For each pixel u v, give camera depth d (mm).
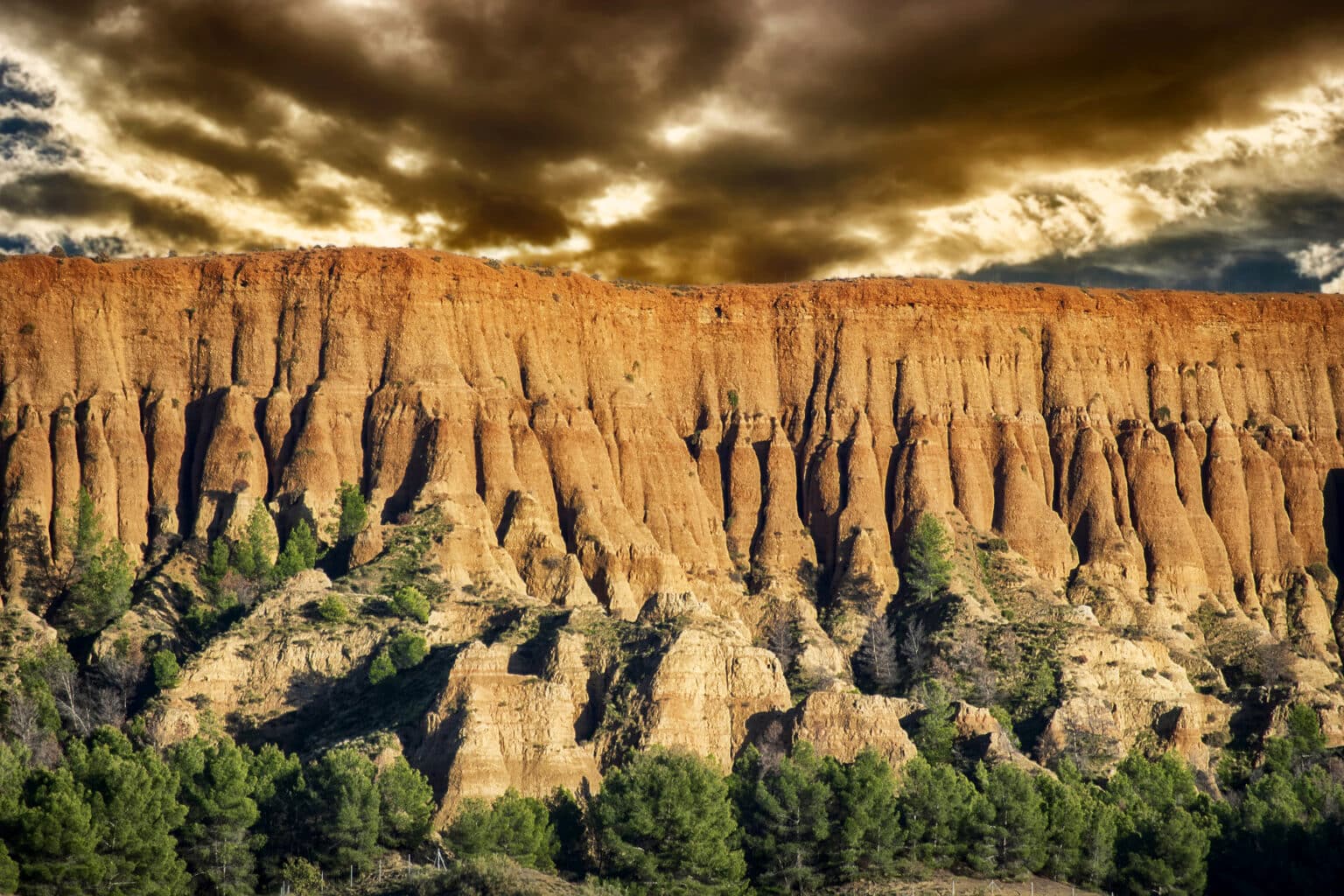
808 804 137000
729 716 158250
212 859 131000
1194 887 138125
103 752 132750
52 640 174625
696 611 169250
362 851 131875
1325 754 177125
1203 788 169000
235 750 138000
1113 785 157750
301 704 165625
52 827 119938
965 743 160875
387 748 147625
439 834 138500
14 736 154125
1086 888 138750
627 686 157625
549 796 145750
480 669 153875
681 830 132125
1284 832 141750
